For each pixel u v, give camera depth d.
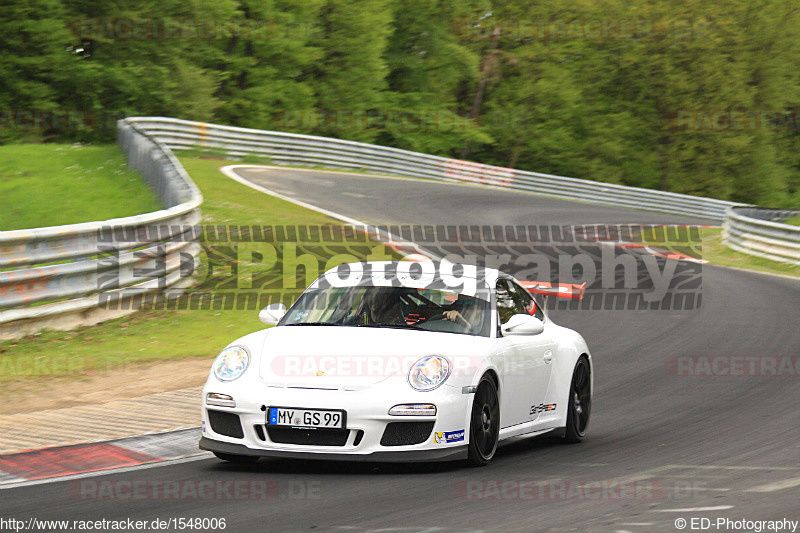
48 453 14.54
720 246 64.19
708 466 14.05
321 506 11.34
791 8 150.50
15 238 23.72
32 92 88.38
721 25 148.50
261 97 108.62
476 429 13.80
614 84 151.75
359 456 12.96
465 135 131.38
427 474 13.38
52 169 56.59
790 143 163.25
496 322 15.33
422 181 80.38
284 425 13.04
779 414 18.80
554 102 143.12
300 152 77.94
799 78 156.12
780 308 35.78
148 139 53.75
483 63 143.25
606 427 18.39
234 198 51.28
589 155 146.75
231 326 27.80
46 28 87.50
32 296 24.58
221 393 13.49
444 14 138.00
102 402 18.92
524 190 91.62
